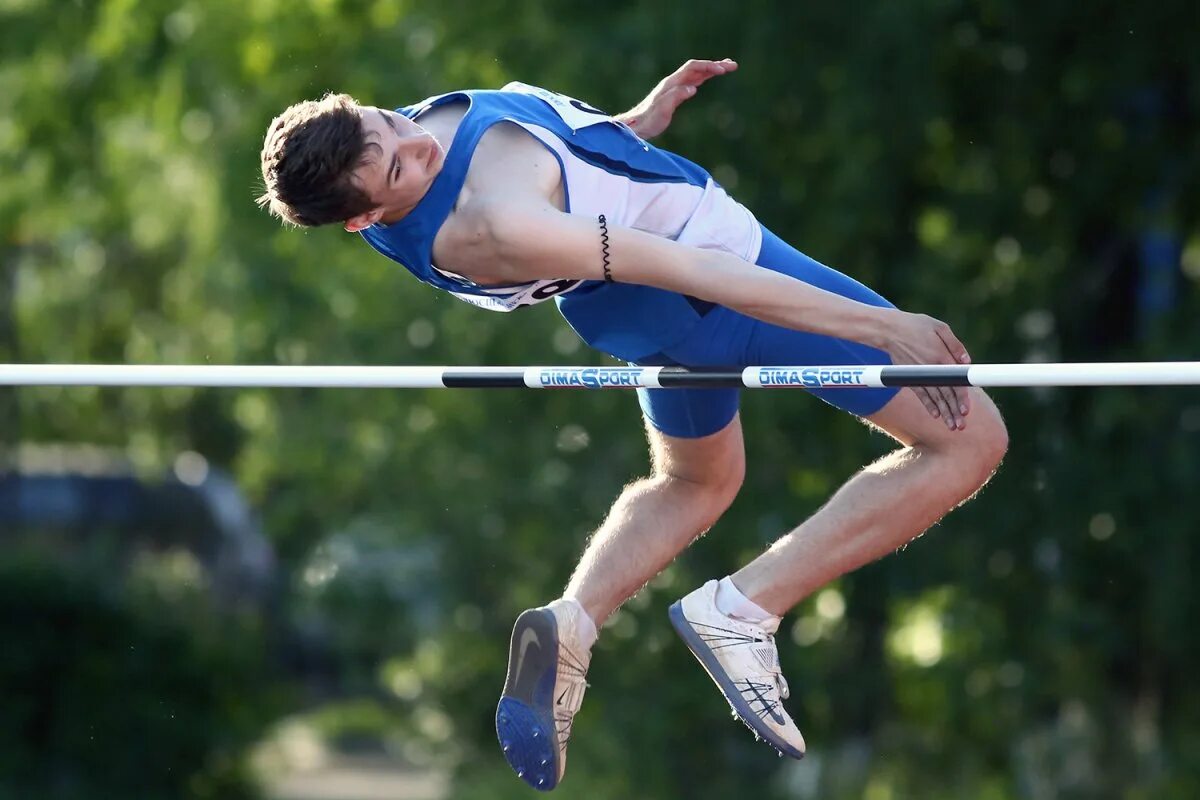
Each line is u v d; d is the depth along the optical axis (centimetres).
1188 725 3912
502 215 1268
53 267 7125
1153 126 3862
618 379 1389
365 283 4159
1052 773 3953
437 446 4172
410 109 1350
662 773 4116
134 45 4269
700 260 1287
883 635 4116
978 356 3847
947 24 3638
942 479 1434
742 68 3566
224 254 4253
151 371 1510
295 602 5056
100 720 4619
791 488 3878
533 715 1461
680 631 1490
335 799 5672
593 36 3616
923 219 3922
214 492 7538
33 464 7525
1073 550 3903
